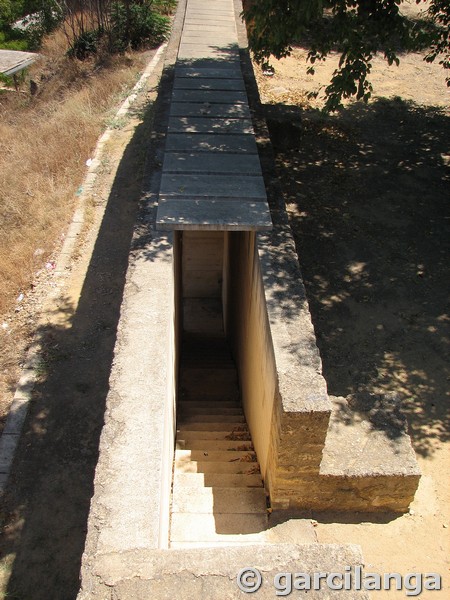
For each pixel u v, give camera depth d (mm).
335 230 8578
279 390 3721
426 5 17047
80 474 5828
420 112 12047
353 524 4246
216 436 5953
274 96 12484
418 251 8203
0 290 7887
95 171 10477
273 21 7000
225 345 9609
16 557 5168
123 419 3584
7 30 25969
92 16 17578
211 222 5227
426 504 4582
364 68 7512
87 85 14391
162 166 6086
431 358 6504
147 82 13961
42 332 7355
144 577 2617
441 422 5664
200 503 4414
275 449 3973
